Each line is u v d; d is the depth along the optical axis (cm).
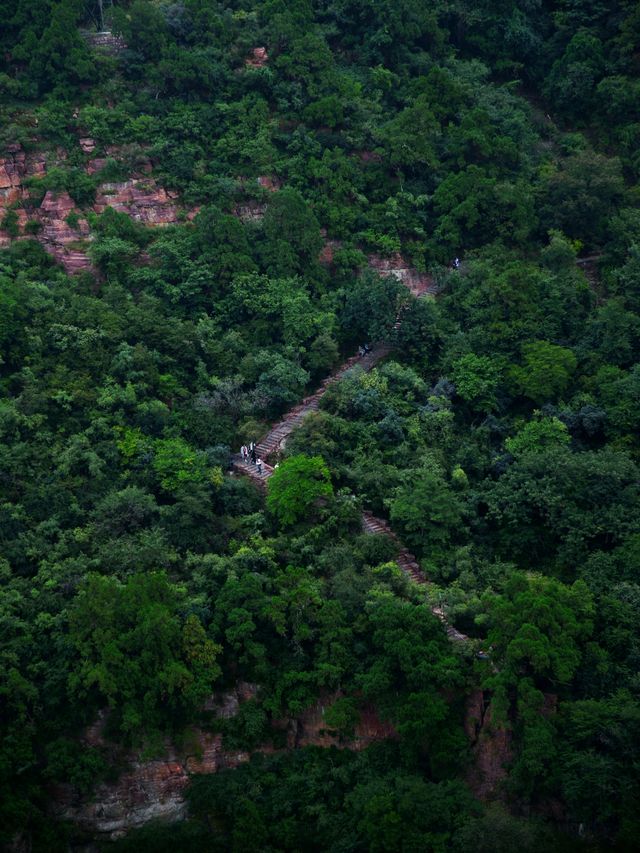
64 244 6694
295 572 5053
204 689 4659
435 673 4597
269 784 4709
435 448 5916
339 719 4628
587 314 6725
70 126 7112
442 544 5434
